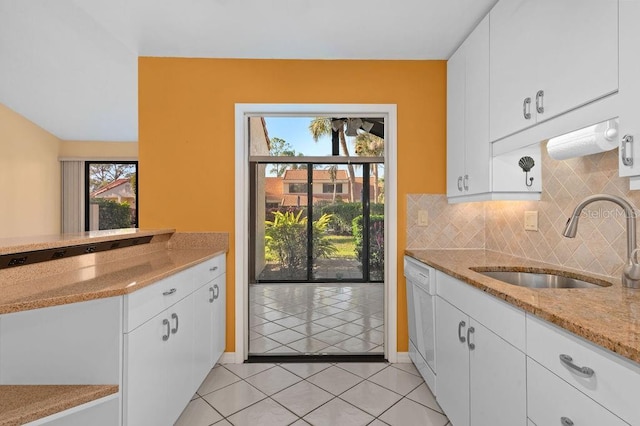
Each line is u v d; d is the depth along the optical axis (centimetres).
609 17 111
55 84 420
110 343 124
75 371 124
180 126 260
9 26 307
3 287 126
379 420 187
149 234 212
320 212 477
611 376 77
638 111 101
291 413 193
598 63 116
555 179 184
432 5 197
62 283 132
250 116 272
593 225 158
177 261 191
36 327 124
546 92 143
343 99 263
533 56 152
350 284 479
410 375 239
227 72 261
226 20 212
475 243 264
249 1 194
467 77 221
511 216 227
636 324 86
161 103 259
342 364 258
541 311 99
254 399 208
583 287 155
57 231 572
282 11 203
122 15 207
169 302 162
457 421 166
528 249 208
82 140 584
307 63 262
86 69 386
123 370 125
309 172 475
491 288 129
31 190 524
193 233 258
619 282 140
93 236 172
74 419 122
